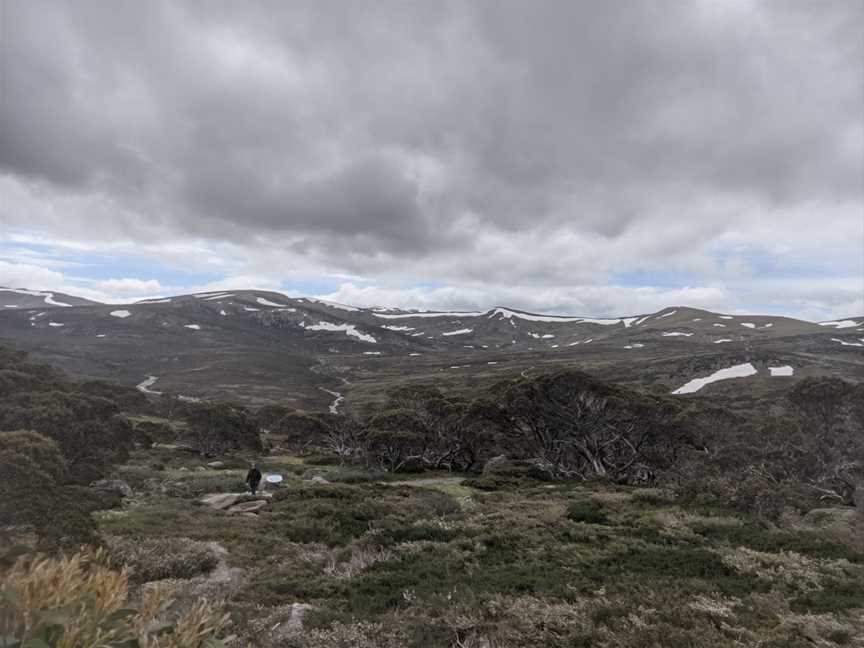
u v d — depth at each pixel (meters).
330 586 12.08
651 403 40.09
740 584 12.55
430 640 9.00
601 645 8.79
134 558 11.96
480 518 20.12
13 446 13.55
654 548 15.69
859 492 23.44
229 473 34.44
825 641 9.19
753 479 23.34
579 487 31.39
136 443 46.34
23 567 2.60
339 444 55.66
